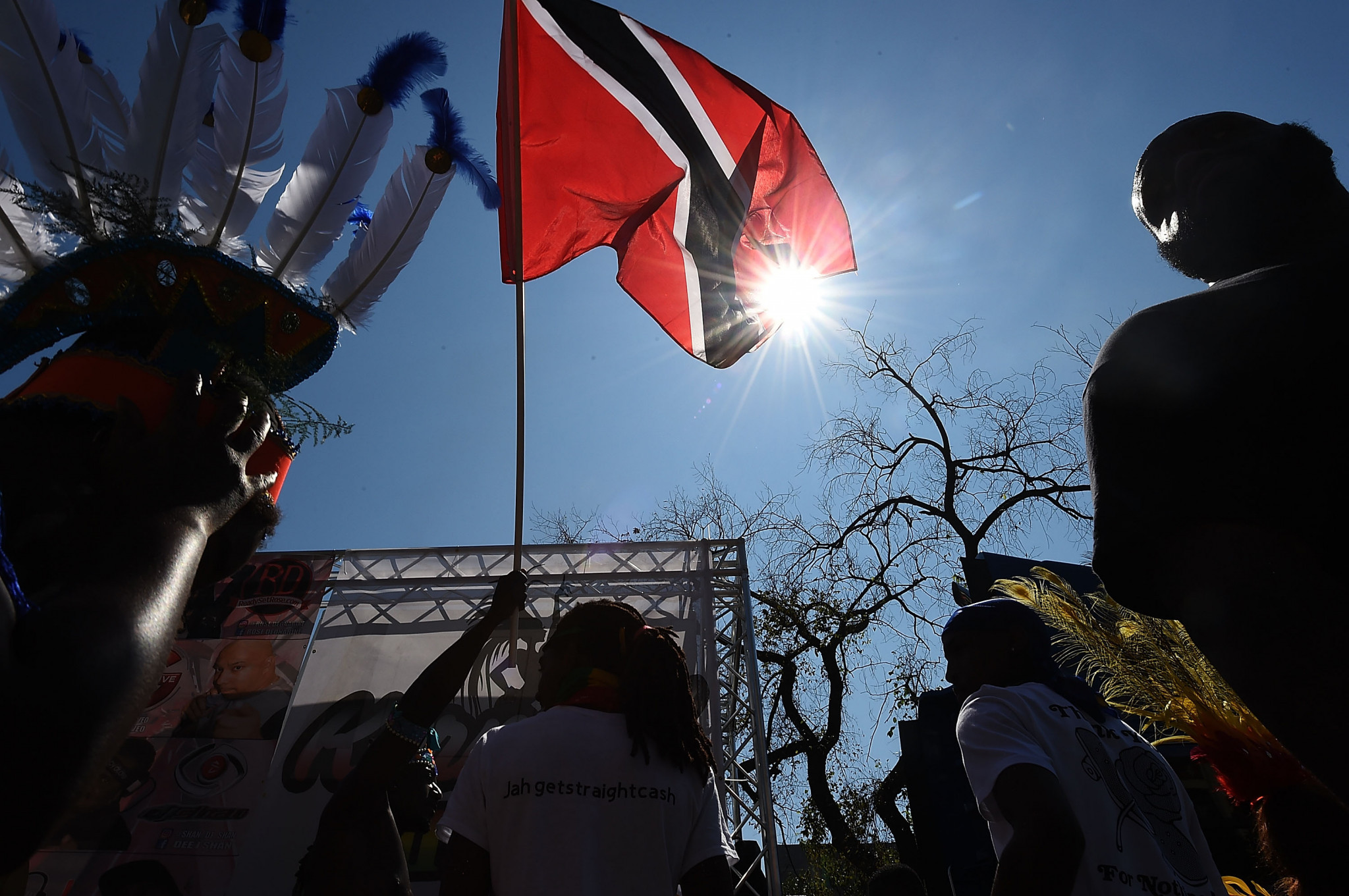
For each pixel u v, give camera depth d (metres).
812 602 14.26
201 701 8.52
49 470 0.81
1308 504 0.53
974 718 1.81
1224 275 0.80
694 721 1.93
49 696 0.63
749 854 8.56
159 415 0.96
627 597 9.21
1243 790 1.85
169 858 7.65
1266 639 0.51
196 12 1.54
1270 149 0.80
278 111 1.57
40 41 1.35
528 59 3.50
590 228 3.49
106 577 0.74
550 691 2.03
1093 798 1.70
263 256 1.60
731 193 3.60
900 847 12.59
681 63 3.62
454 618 9.16
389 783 1.84
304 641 8.93
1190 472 0.58
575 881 1.61
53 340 1.07
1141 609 0.63
